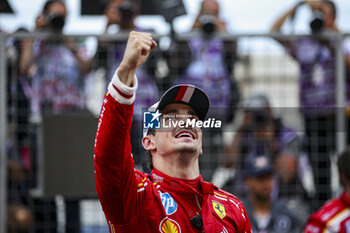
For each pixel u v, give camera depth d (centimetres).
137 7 1759
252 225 1641
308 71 1695
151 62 1642
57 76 1656
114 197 788
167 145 870
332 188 1667
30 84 1642
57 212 1586
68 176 1517
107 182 780
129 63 752
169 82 1647
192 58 1670
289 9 1828
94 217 1619
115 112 760
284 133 1705
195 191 859
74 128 1524
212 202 888
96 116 1535
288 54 1697
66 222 1579
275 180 1678
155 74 1647
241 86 1703
